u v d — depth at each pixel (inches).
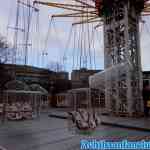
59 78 1519.4
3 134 339.3
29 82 1242.0
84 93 396.5
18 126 423.8
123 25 609.6
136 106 581.6
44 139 299.7
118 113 572.4
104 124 427.2
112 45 633.6
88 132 311.3
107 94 589.3
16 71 1135.0
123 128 382.3
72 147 255.4
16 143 279.1
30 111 567.2
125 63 561.0
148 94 557.9
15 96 631.8
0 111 551.5
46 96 1076.5
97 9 692.1
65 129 377.4
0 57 1192.8
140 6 645.9
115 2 618.8
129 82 557.9
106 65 627.2
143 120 467.5
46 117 593.3
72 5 727.7
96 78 413.4
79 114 315.6
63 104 1166.3
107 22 647.8
